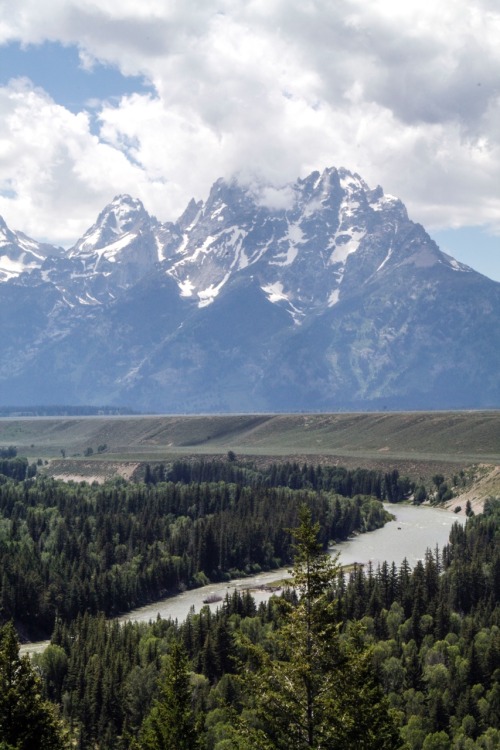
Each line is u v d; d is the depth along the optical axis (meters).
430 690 182.50
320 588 87.62
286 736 85.12
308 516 89.69
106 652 195.12
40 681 97.19
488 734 165.25
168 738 97.75
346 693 84.75
